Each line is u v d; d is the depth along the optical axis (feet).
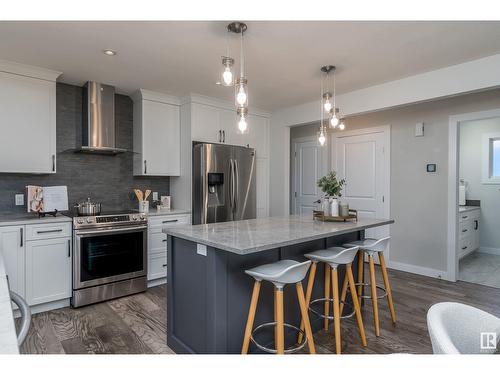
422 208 13.17
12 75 9.74
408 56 9.17
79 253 9.98
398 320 9.04
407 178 13.61
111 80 11.36
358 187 15.34
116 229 10.69
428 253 13.02
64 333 8.28
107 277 10.53
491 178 17.07
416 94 10.67
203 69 10.24
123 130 13.15
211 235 6.86
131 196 13.39
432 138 12.87
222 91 12.67
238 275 6.75
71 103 11.77
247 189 14.33
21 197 10.77
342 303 8.69
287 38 8.04
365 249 8.36
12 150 9.77
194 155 13.00
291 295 8.02
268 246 5.92
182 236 6.93
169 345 7.57
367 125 14.98
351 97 12.55
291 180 18.28
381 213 14.48
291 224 8.83
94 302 10.27
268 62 9.61
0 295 3.67
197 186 12.88
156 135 13.07
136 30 7.61
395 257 14.05
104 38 8.05
